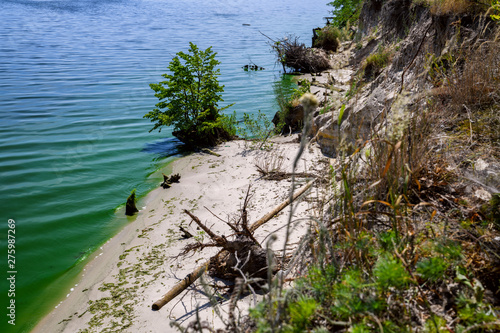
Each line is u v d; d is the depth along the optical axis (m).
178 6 113.81
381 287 2.19
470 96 4.63
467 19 6.68
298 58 23.08
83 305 4.81
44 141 11.76
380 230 3.12
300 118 11.65
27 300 5.08
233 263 4.34
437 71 5.58
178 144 11.58
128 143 11.70
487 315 2.08
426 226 2.88
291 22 57.84
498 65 4.86
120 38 37.62
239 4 136.25
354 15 27.61
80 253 6.17
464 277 2.41
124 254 5.89
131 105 15.78
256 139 10.98
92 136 12.24
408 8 13.13
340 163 3.34
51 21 53.81
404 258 2.57
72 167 9.77
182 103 11.52
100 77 20.81
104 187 8.66
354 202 3.39
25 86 18.88
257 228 5.30
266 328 2.01
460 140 4.04
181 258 5.40
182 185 8.36
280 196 6.47
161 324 4.02
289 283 3.05
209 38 37.91
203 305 4.06
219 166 9.32
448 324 2.28
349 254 2.69
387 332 2.10
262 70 23.67
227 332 2.52
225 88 19.09
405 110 2.92
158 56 27.42
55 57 26.97
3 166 9.80
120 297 4.79
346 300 2.23
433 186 3.55
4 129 12.80
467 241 2.84
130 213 7.40
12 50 29.59
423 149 3.64
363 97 8.16
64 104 15.91
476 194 3.28
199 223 4.59
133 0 138.62
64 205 7.80
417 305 2.47
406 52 8.03
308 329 2.28
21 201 7.91
